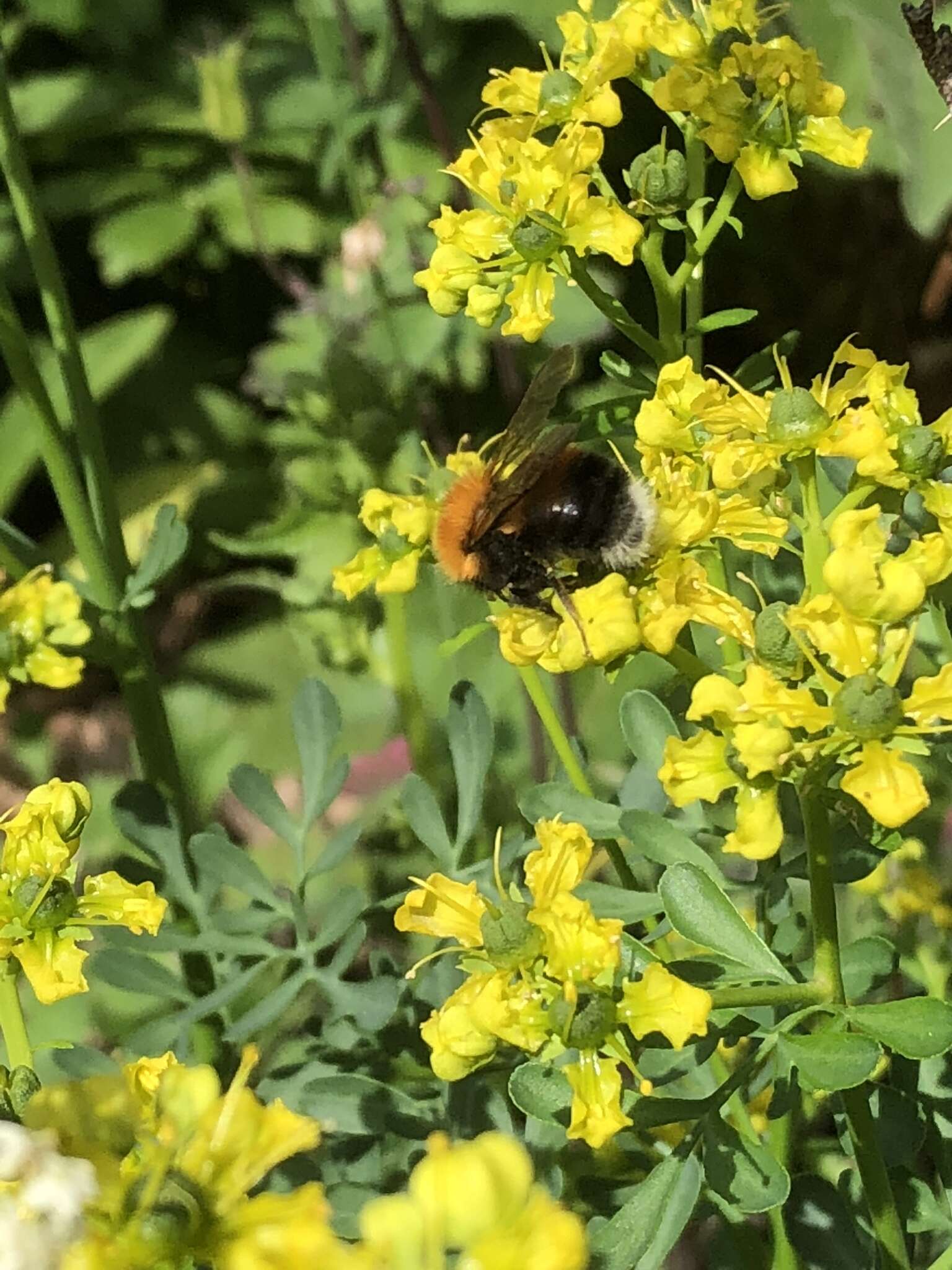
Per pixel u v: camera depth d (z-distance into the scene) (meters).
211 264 0.40
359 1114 0.16
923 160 0.26
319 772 0.17
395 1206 0.10
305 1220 0.11
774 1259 0.16
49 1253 0.11
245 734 0.33
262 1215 0.11
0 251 0.40
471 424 0.32
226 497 0.37
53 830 0.15
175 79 0.40
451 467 0.18
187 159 0.39
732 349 0.39
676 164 0.16
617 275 0.34
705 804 0.18
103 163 0.40
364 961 0.22
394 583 0.17
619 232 0.16
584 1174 0.17
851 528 0.13
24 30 0.42
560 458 0.17
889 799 0.12
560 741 0.17
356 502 0.26
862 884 0.19
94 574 0.20
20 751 0.36
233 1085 0.12
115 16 0.41
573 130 0.16
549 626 0.14
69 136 0.40
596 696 0.28
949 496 0.14
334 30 0.33
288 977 0.19
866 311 0.37
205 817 0.32
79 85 0.40
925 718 0.13
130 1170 0.12
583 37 0.17
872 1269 0.16
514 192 0.16
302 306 0.31
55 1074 0.20
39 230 0.20
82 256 0.41
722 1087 0.14
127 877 0.18
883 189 0.36
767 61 0.16
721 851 0.18
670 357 0.17
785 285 0.38
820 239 0.37
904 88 0.26
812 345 0.38
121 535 0.20
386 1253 0.10
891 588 0.12
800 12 0.29
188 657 0.35
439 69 0.34
